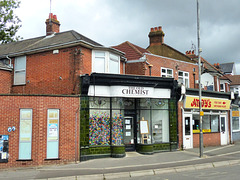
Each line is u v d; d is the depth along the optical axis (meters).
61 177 8.96
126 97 13.59
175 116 15.25
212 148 16.78
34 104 11.23
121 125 13.56
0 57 15.70
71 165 11.20
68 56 13.37
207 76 23.28
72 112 11.97
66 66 13.37
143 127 14.26
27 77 14.75
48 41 15.56
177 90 15.36
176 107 15.41
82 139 12.05
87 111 12.37
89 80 12.28
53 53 13.89
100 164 11.24
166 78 14.33
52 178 8.88
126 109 14.23
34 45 15.70
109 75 12.68
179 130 15.61
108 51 14.07
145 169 10.08
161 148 14.62
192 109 16.64
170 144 14.95
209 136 17.95
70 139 11.76
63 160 11.45
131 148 14.23
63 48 13.60
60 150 11.45
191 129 16.44
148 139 14.25
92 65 13.70
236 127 23.00
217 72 23.19
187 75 19.45
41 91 14.08
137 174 9.59
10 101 11.05
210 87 23.03
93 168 10.46
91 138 12.68
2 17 25.59
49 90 13.78
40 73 14.28
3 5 25.31
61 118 11.66
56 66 13.72
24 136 11.05
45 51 14.23
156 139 14.70
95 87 12.73
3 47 18.70
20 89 14.89
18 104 11.10
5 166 10.72
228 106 19.56
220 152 14.86
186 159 12.40
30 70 14.70
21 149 10.98
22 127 11.08
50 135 11.37
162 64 17.38
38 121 11.14
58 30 17.91
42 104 11.29
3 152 10.75
